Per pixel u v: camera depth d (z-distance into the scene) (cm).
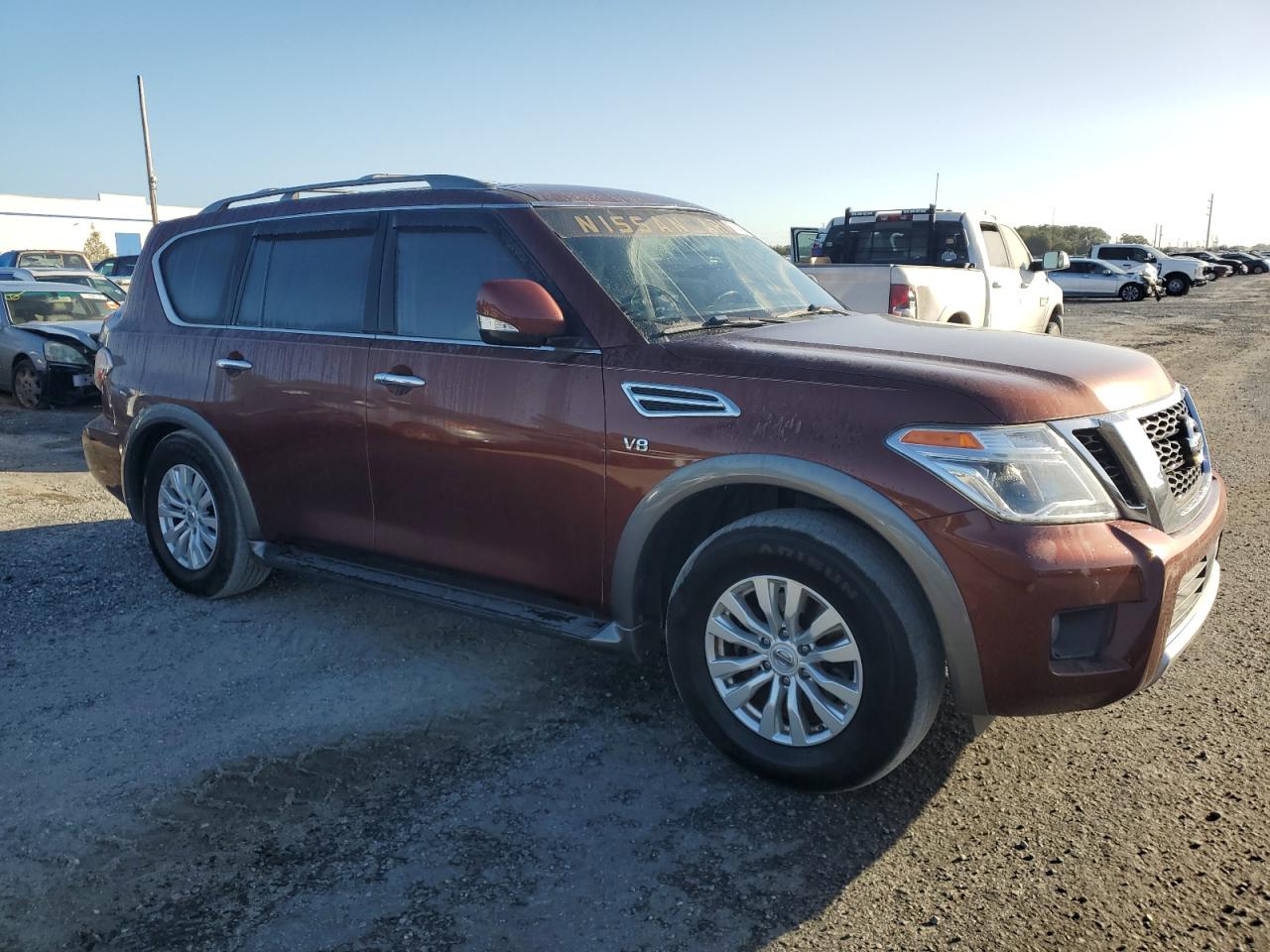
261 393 434
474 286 374
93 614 466
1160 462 301
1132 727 347
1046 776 316
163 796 311
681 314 360
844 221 1139
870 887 265
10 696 381
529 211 369
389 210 405
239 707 371
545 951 243
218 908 259
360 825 296
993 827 290
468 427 363
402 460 387
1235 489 675
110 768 328
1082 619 279
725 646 320
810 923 251
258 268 451
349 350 403
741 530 306
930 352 322
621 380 329
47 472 784
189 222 500
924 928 248
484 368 360
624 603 336
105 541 580
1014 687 278
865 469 282
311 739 347
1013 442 273
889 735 285
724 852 281
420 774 323
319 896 263
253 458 444
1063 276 3394
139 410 491
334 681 393
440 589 390
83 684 392
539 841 287
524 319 327
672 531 333
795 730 302
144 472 512
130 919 255
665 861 277
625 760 332
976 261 1054
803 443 293
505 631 443
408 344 386
